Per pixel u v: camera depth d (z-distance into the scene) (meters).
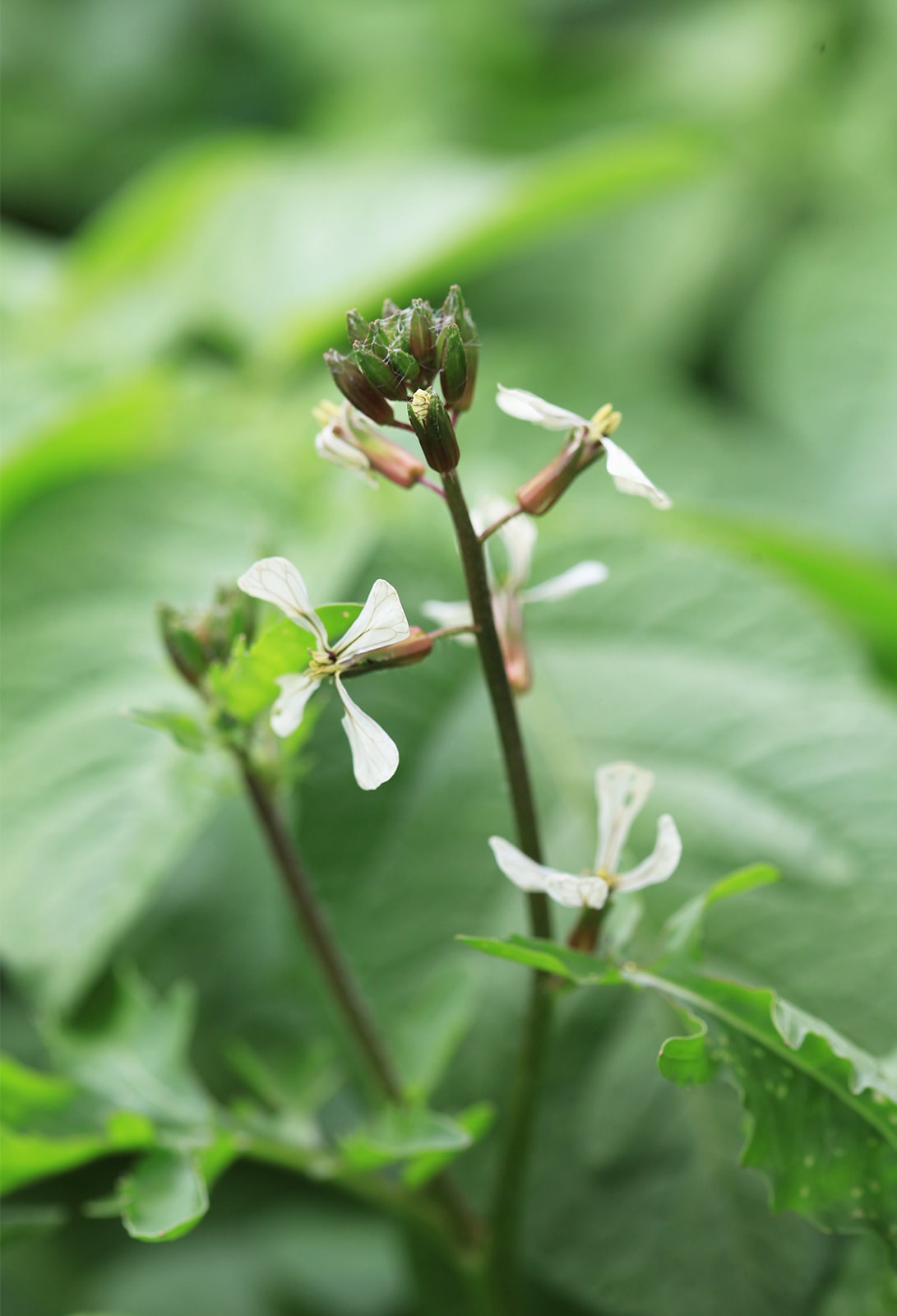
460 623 0.58
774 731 0.66
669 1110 0.63
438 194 0.88
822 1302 0.62
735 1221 0.62
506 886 0.65
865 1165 0.57
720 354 1.01
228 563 0.70
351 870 0.66
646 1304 0.62
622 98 1.17
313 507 0.71
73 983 0.63
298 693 0.56
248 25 1.28
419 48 1.25
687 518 0.71
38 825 0.65
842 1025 0.63
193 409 0.78
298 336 0.80
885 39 1.10
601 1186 0.63
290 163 0.94
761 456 0.82
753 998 0.56
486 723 0.67
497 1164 0.63
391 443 0.57
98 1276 0.70
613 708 0.67
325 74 1.26
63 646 0.68
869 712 0.66
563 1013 0.64
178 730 0.59
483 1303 0.62
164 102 1.24
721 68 1.17
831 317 0.94
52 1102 0.61
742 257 1.03
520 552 0.58
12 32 1.25
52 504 0.70
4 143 1.20
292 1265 0.70
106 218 0.99
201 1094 0.62
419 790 0.66
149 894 0.64
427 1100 0.64
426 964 0.65
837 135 1.08
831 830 0.65
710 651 0.68
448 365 0.55
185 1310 0.69
